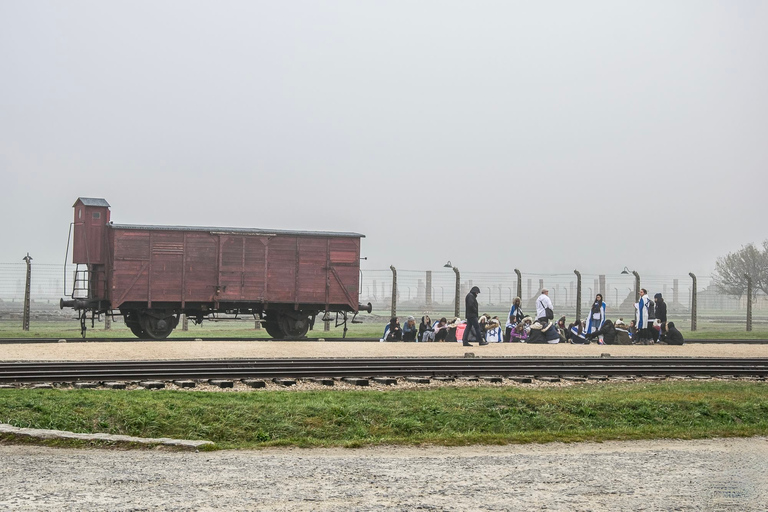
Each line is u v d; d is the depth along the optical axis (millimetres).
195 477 9383
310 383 19297
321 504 8117
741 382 21422
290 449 12008
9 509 7707
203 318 33688
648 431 14047
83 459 10445
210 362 21125
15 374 18375
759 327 53844
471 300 29516
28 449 11148
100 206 32062
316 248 33906
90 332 38000
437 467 10320
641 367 23141
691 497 8609
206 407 14750
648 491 8898
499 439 12977
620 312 73500
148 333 32281
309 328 35094
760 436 13797
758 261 76875
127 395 15992
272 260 33375
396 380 19891
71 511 7648
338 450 11969
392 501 8281
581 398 16844
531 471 10070
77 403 14703
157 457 10750
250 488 8812
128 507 7836
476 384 19953
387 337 32875
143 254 31797
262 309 33812
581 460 10992
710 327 53156
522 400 16453
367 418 14945
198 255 32469
